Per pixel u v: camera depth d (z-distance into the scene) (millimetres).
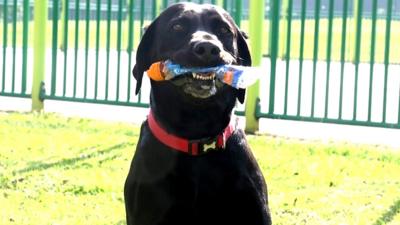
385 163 9188
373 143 10602
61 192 7828
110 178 8297
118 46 11906
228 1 11656
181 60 4570
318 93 14539
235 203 4855
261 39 11172
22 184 8031
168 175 4805
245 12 19500
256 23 11148
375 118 12430
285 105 11148
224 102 4793
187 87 4578
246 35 5223
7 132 10508
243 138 5016
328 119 10891
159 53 4957
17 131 10602
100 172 8531
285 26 11672
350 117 12508
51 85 12438
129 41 11828
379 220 7004
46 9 12438
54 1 12383
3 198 7586
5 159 9016
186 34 4836
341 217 7109
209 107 4723
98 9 12070
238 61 5094
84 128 10961
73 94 12258
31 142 9922
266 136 10938
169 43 4871
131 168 5012
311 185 8195
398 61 18625
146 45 5102
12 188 7934
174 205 4828
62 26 12539
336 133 11367
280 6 12055
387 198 7684
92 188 7930
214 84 4570
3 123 11172
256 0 11102
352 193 7883
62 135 10414
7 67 17016
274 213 7230
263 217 4938
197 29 4828
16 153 9312
